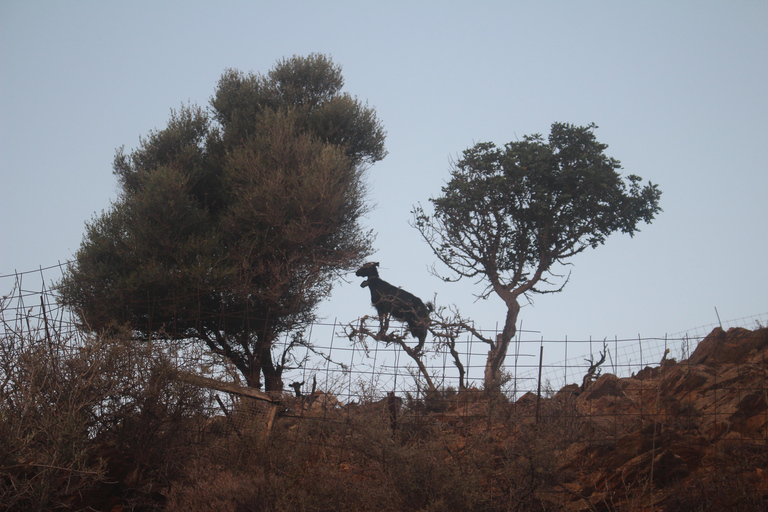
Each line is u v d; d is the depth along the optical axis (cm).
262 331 4741
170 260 4944
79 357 2508
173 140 5778
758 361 2947
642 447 2397
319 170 5141
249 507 2328
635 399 3011
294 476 2478
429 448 2366
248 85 6112
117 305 4541
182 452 2667
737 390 2739
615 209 6059
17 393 2327
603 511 2206
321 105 6222
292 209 5075
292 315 5256
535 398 3028
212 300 5003
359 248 5456
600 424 2708
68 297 4681
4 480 2108
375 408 2769
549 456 2277
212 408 2817
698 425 2573
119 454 2473
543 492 2288
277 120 5397
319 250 5319
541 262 6241
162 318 4772
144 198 4925
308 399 2995
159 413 2605
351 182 5628
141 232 4812
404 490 2266
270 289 4906
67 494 2231
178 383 2670
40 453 2162
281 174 5025
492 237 6366
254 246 4984
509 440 2534
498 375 3102
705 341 3269
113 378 2541
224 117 6166
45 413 2262
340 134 5966
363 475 2428
